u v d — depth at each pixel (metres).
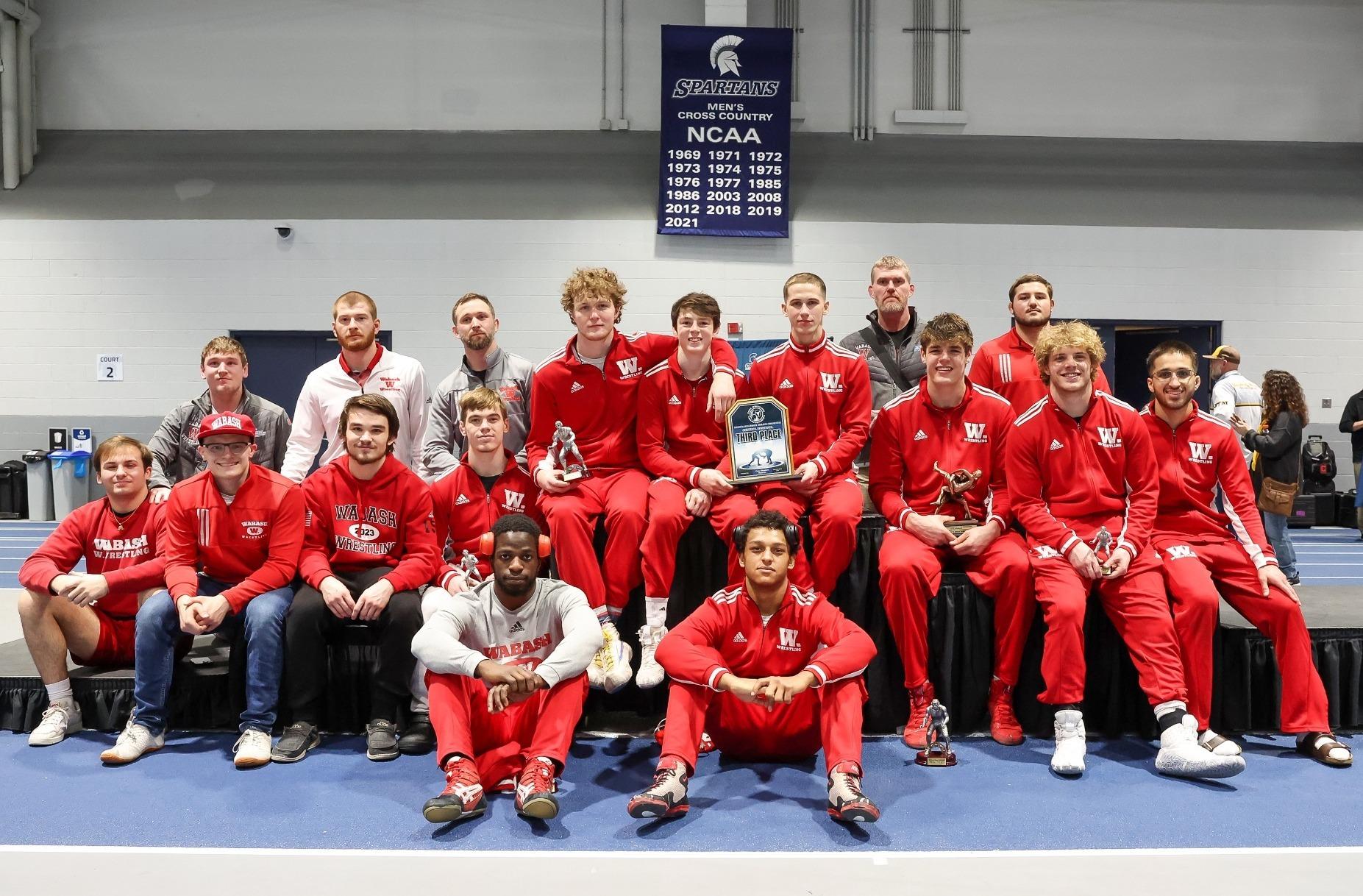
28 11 10.09
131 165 10.27
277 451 4.44
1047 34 10.55
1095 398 3.68
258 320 10.03
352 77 10.44
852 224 10.02
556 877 2.45
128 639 3.85
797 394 4.00
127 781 3.17
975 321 10.07
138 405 10.11
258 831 2.75
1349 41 10.59
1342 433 10.21
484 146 10.38
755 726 3.28
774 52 9.79
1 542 8.85
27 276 10.04
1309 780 3.21
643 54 10.45
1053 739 3.70
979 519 3.85
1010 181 10.27
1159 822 2.83
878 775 3.27
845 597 3.78
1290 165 10.47
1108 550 3.49
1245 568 3.62
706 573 3.84
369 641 3.67
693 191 9.87
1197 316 10.18
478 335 4.41
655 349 3.98
